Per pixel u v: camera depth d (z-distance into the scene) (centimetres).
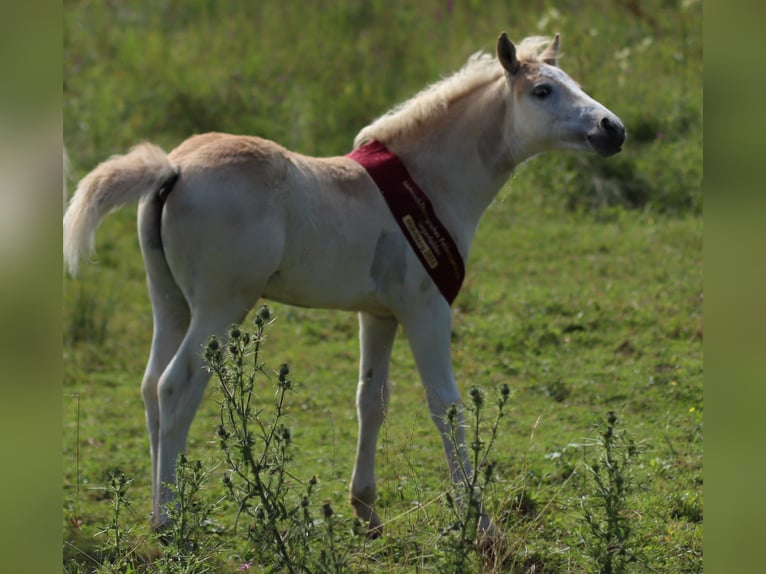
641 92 1736
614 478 573
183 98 1761
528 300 1262
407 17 2034
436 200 765
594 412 987
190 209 662
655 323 1195
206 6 2119
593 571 569
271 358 1166
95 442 958
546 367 1098
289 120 1747
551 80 762
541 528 691
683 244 1421
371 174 744
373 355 761
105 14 2070
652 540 668
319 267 705
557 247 1434
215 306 673
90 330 1228
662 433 916
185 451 666
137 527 690
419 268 737
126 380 1142
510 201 1569
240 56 1931
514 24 2000
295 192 687
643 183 1582
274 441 618
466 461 708
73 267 664
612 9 2034
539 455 861
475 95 787
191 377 668
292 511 543
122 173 658
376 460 875
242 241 664
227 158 673
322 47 1939
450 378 741
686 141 1636
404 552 629
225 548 687
